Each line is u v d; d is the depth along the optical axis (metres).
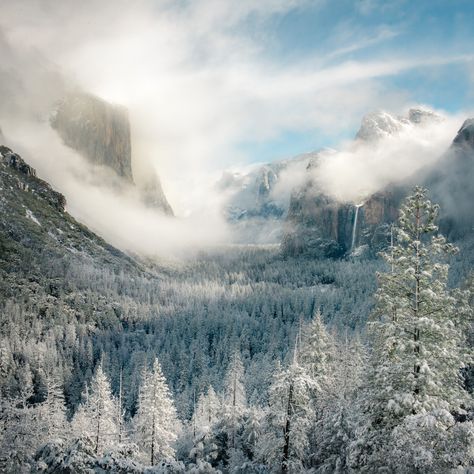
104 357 127.44
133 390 109.81
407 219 23.98
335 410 31.55
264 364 119.12
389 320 24.31
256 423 47.94
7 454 33.59
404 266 23.67
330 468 29.62
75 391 113.56
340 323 150.62
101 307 185.38
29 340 128.12
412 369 21.77
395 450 19.33
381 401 22.20
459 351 23.28
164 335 162.12
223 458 50.25
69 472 27.12
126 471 28.30
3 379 100.31
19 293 173.75
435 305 22.80
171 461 29.78
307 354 44.72
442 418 19.03
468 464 18.84
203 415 78.94
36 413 48.34
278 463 30.05
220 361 141.25
